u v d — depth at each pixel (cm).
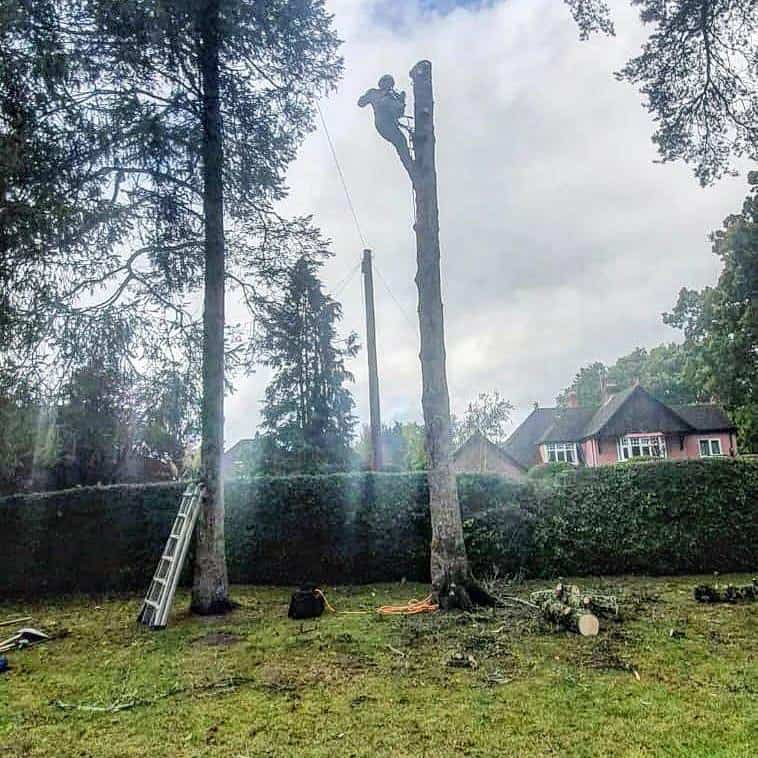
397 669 410
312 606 614
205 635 539
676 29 578
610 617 533
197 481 703
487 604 604
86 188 639
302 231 815
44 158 605
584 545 834
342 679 392
